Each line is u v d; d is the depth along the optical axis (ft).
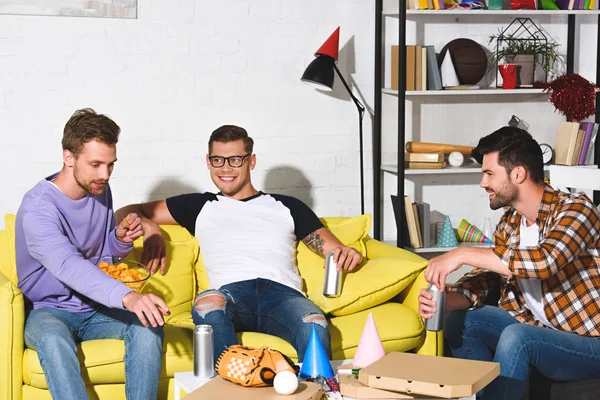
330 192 13.84
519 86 13.85
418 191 14.51
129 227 9.77
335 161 13.79
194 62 12.94
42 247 8.88
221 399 7.09
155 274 10.64
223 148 10.92
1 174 12.32
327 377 7.84
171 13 12.74
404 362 7.65
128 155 12.83
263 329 10.12
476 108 14.49
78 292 9.37
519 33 14.49
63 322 9.09
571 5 13.80
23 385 9.09
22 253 9.32
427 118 14.30
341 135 13.76
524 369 8.66
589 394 8.46
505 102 14.64
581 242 8.64
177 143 13.01
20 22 12.12
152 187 12.98
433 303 8.72
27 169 12.42
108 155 9.14
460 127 14.48
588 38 14.82
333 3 13.47
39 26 12.21
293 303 9.95
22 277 9.46
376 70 13.53
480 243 14.12
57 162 12.53
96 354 9.02
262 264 10.54
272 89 13.34
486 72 14.43
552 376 8.89
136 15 12.58
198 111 13.05
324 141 13.69
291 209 11.16
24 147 12.37
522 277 8.61
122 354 9.09
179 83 12.91
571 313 8.93
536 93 14.56
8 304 8.86
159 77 12.82
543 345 8.68
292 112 13.48
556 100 13.76
